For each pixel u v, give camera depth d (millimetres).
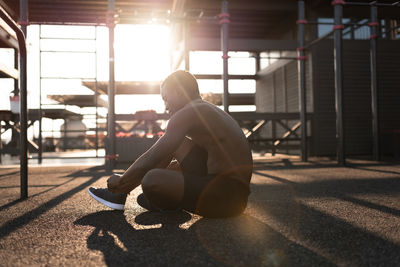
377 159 6375
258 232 1452
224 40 5660
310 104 8203
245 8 8625
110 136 5082
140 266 1061
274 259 1117
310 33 8430
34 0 6059
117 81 9023
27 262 1109
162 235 1417
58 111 7750
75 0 6156
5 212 1942
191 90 1689
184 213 1865
